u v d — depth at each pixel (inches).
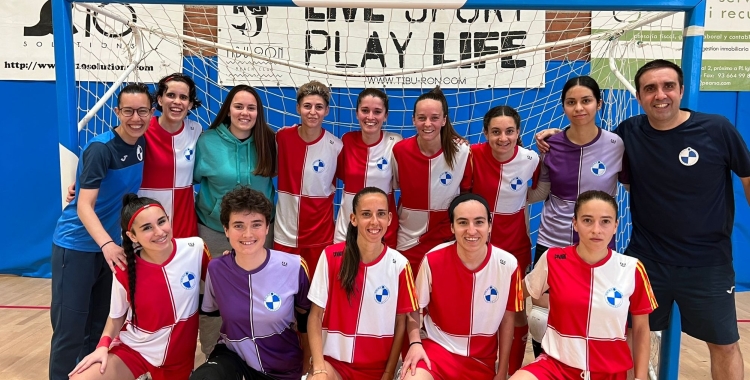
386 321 75.4
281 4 84.4
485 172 91.4
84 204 74.7
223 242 93.3
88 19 140.6
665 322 81.2
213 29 140.5
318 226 95.4
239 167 91.2
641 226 80.6
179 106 85.9
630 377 78.0
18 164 153.6
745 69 144.2
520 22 140.4
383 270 75.3
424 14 140.6
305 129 92.2
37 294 141.1
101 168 75.9
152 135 88.0
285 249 96.0
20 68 149.5
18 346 107.1
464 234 72.2
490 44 141.9
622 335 70.3
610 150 83.8
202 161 91.4
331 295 75.7
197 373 67.5
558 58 141.3
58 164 153.0
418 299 77.5
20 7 147.0
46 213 155.4
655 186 76.7
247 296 73.5
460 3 83.7
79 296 81.5
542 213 94.2
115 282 73.0
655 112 73.6
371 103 89.0
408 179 93.3
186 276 75.7
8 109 151.3
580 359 70.8
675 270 76.9
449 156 89.8
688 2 81.1
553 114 144.3
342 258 75.4
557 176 87.2
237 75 142.6
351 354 75.3
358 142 95.7
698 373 97.2
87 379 68.1
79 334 82.5
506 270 75.9
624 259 71.5
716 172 74.1
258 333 74.1
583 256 72.6
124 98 74.8
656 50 135.7
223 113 91.6
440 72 135.9
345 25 140.9
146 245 71.2
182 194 90.9
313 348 73.2
